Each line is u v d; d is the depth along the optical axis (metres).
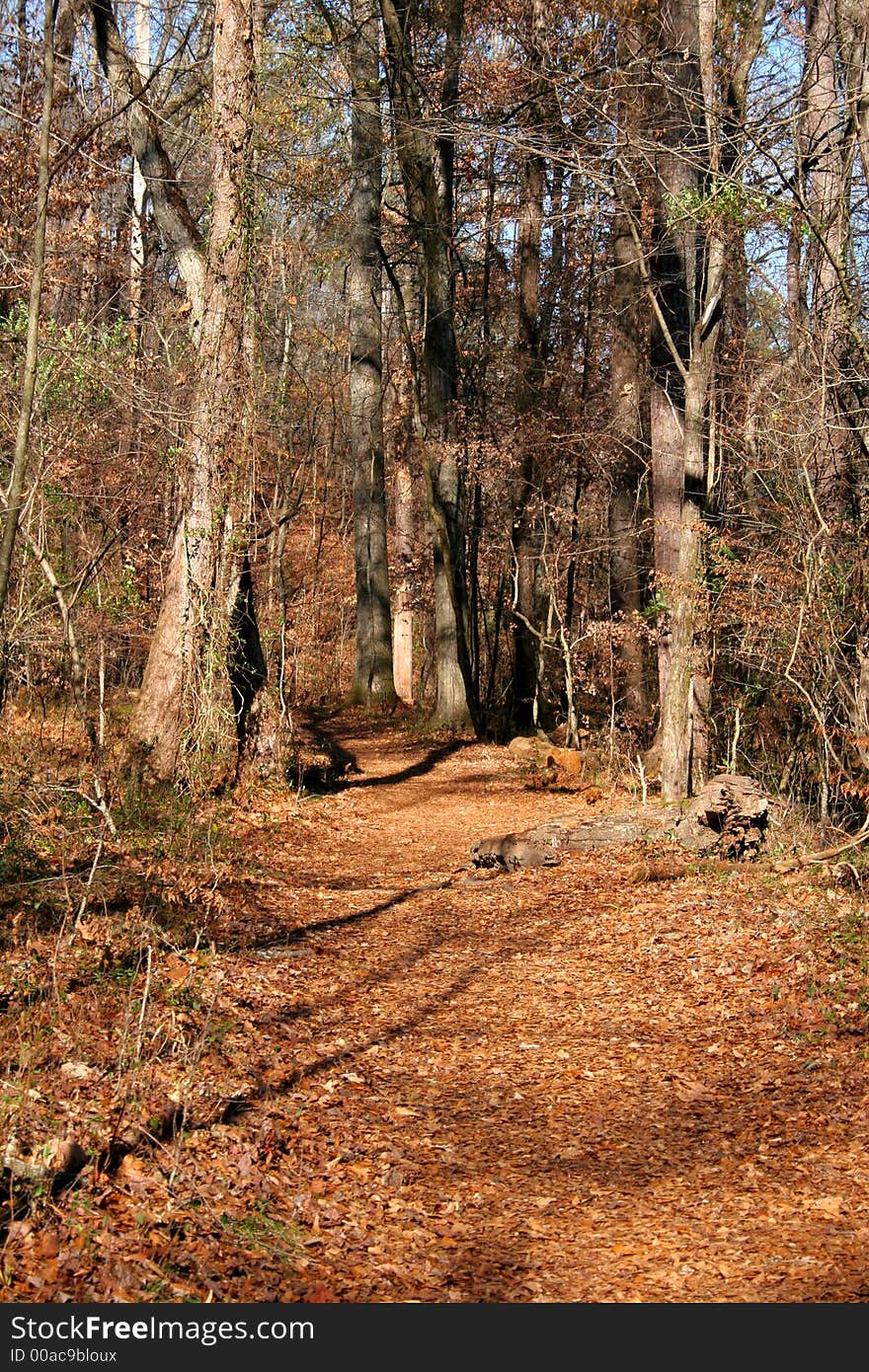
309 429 24.47
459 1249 5.52
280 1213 5.65
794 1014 8.33
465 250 32.06
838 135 13.83
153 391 14.91
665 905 11.45
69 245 16.81
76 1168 5.35
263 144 19.22
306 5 22.56
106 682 18.17
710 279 14.64
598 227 26.73
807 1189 5.90
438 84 25.22
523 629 28.14
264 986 8.98
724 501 15.91
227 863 12.55
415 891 12.89
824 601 12.72
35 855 10.31
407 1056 8.06
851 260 13.80
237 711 17.00
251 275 15.68
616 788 19.38
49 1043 6.61
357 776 21.58
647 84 15.05
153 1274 4.80
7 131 16.12
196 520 15.23
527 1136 6.83
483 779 21.61
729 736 16.50
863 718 12.23
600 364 29.72
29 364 8.03
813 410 12.88
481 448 25.48
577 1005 9.16
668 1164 6.41
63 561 14.91
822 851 12.04
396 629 36.78
